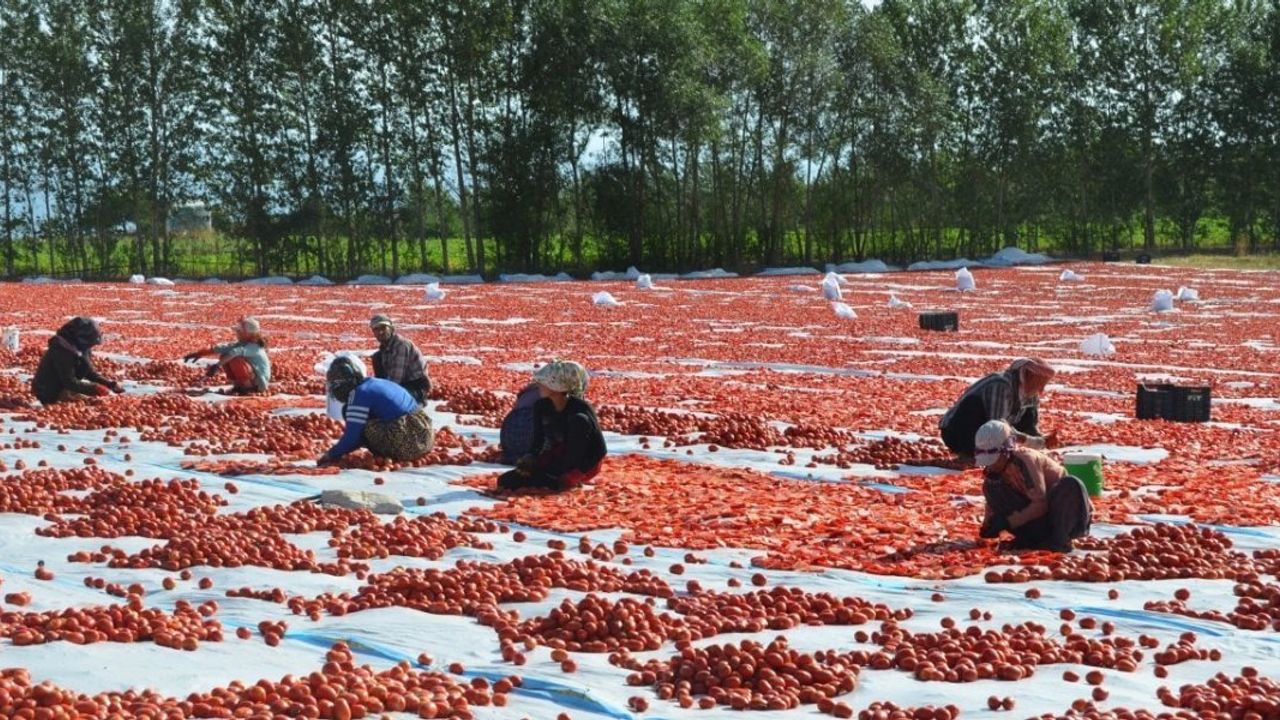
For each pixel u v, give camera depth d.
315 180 66.69
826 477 14.39
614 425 17.33
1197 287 50.00
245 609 8.88
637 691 7.30
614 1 64.19
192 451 15.37
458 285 58.59
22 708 6.34
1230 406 20.83
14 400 19.73
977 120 71.31
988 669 7.49
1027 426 14.93
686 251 69.44
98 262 71.44
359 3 64.50
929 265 66.12
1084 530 10.77
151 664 7.52
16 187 68.88
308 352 29.14
